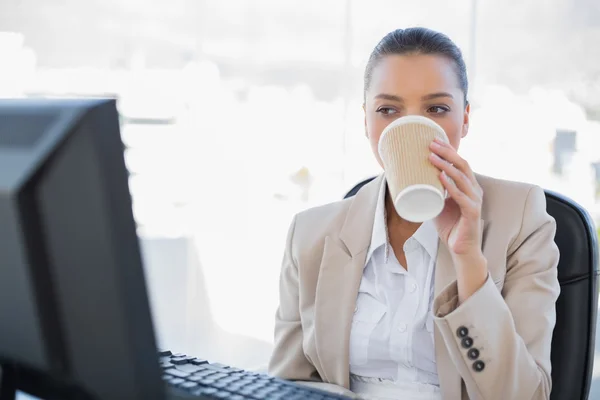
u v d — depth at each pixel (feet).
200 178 9.93
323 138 9.55
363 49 9.19
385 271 3.63
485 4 8.41
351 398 2.29
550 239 3.53
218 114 9.83
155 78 9.75
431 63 3.41
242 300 10.18
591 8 8.09
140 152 9.82
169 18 9.70
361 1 9.11
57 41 9.59
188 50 9.75
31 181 1.56
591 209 8.13
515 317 3.32
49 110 1.64
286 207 9.90
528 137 8.37
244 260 10.16
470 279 2.99
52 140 1.56
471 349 2.97
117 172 1.63
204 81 9.78
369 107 3.61
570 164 8.25
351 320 3.58
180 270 10.11
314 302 3.82
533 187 3.69
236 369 2.64
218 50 9.74
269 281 10.16
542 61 8.29
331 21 9.31
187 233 10.05
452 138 3.51
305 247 3.89
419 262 3.58
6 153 1.61
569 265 3.68
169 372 2.53
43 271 1.61
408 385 3.48
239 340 10.11
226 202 10.01
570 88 8.21
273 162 9.80
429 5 8.70
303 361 3.79
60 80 9.61
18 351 1.73
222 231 10.10
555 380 3.62
